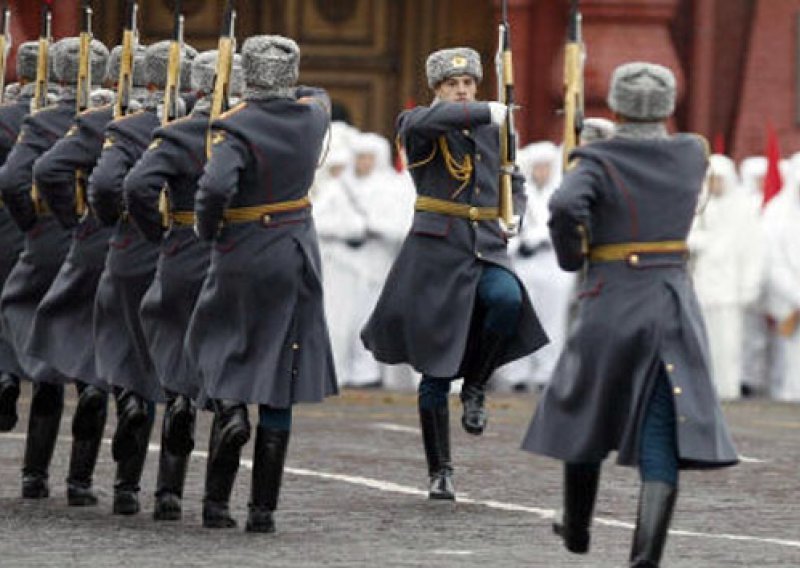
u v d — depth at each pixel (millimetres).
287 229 27531
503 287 31703
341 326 61250
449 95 31875
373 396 54656
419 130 31562
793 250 61844
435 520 29531
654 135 23469
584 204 23031
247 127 27250
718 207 61031
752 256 61125
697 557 26734
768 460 38562
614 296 23125
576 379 23141
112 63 30641
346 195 61281
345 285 61125
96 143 29719
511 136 32000
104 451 36656
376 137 61875
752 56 69500
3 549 26234
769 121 69562
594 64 67562
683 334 22922
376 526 28828
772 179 62500
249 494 31641
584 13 67688
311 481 33469
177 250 28344
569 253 23172
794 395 61844
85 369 29578
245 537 27453
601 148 23328
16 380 31141
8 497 30828
